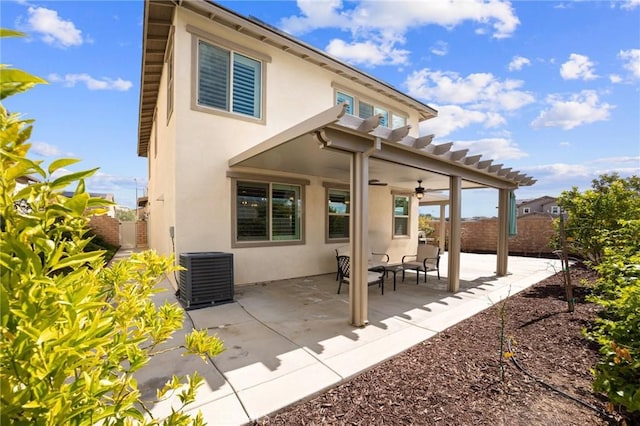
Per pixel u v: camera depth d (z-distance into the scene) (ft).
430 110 39.40
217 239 22.40
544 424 7.63
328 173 26.76
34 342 2.75
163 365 10.53
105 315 3.82
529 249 45.09
